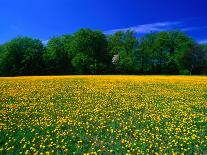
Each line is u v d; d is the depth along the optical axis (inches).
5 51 3545.8
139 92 967.6
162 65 3531.0
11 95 842.8
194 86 1171.3
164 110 673.6
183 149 414.0
